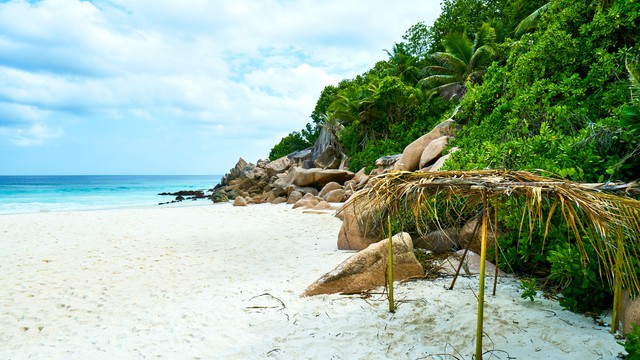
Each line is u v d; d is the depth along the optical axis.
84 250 9.06
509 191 3.00
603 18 8.58
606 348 3.33
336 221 13.09
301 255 7.91
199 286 5.95
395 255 5.51
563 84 8.87
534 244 5.12
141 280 6.43
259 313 4.66
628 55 7.98
